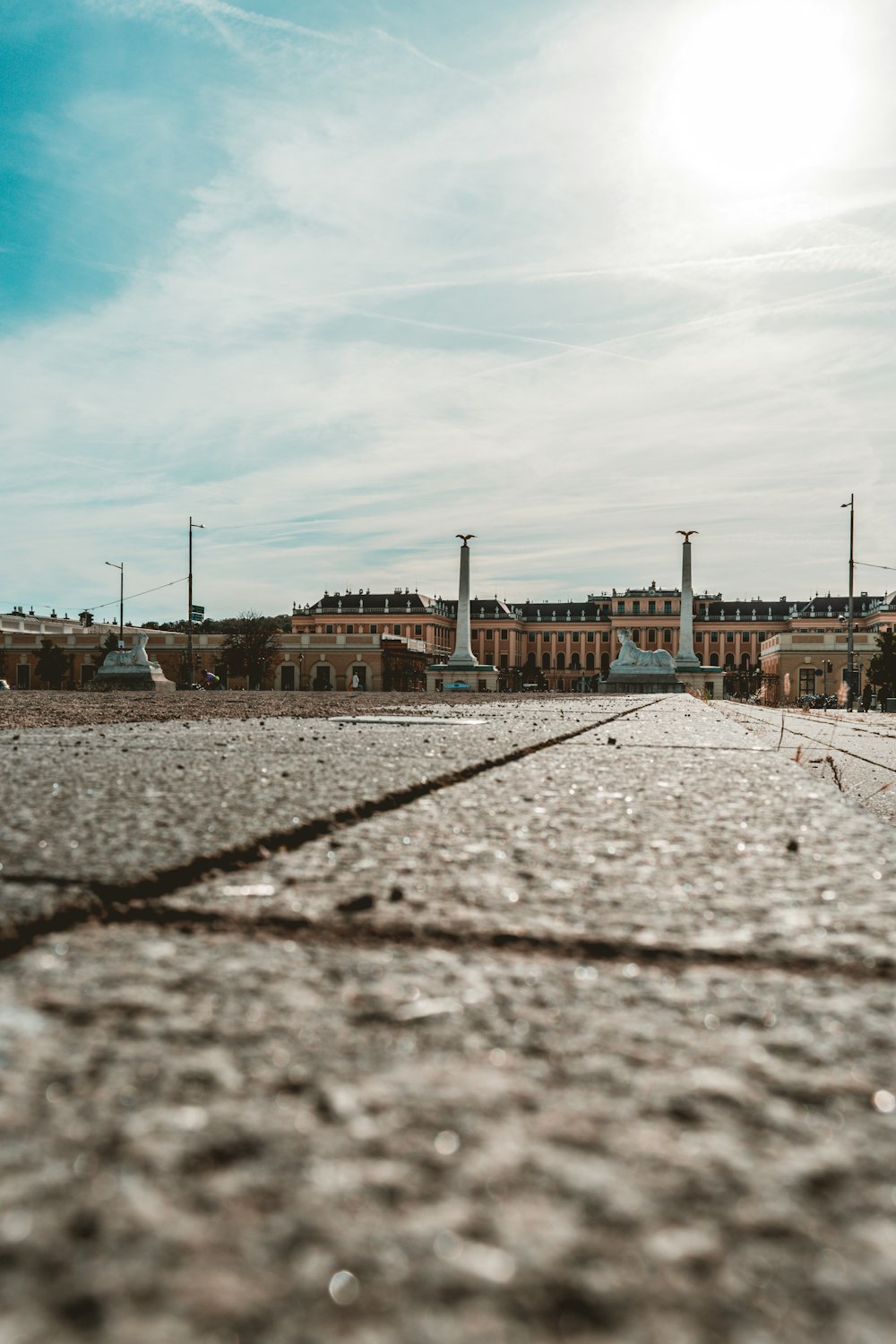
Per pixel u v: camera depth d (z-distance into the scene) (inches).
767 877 51.7
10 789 84.0
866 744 259.8
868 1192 20.9
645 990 33.7
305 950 38.1
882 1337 16.2
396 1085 25.9
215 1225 19.5
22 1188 20.6
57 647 2501.2
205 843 57.0
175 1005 31.4
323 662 2775.6
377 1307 17.0
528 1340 16.1
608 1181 21.2
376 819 71.1
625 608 4387.3
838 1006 32.2
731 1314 16.8
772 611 4419.3
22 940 38.6
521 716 286.0
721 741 168.7
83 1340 16.0
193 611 1921.8
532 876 51.6
